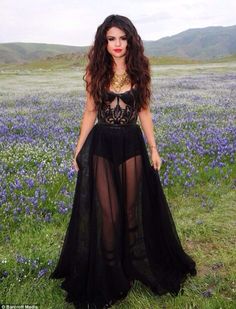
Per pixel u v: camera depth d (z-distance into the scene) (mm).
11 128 14109
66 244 5098
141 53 4863
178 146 11195
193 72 60062
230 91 28234
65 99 24891
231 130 13156
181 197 8195
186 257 5395
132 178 4992
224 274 5488
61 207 7320
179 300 4898
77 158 4988
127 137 4930
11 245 6164
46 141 12039
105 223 4871
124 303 4922
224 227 6906
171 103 21172
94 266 4785
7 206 7219
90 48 4895
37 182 8398
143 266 5078
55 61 115438
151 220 5207
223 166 9758
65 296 4977
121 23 4746
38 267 5418
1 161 9781
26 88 36844
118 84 4848
